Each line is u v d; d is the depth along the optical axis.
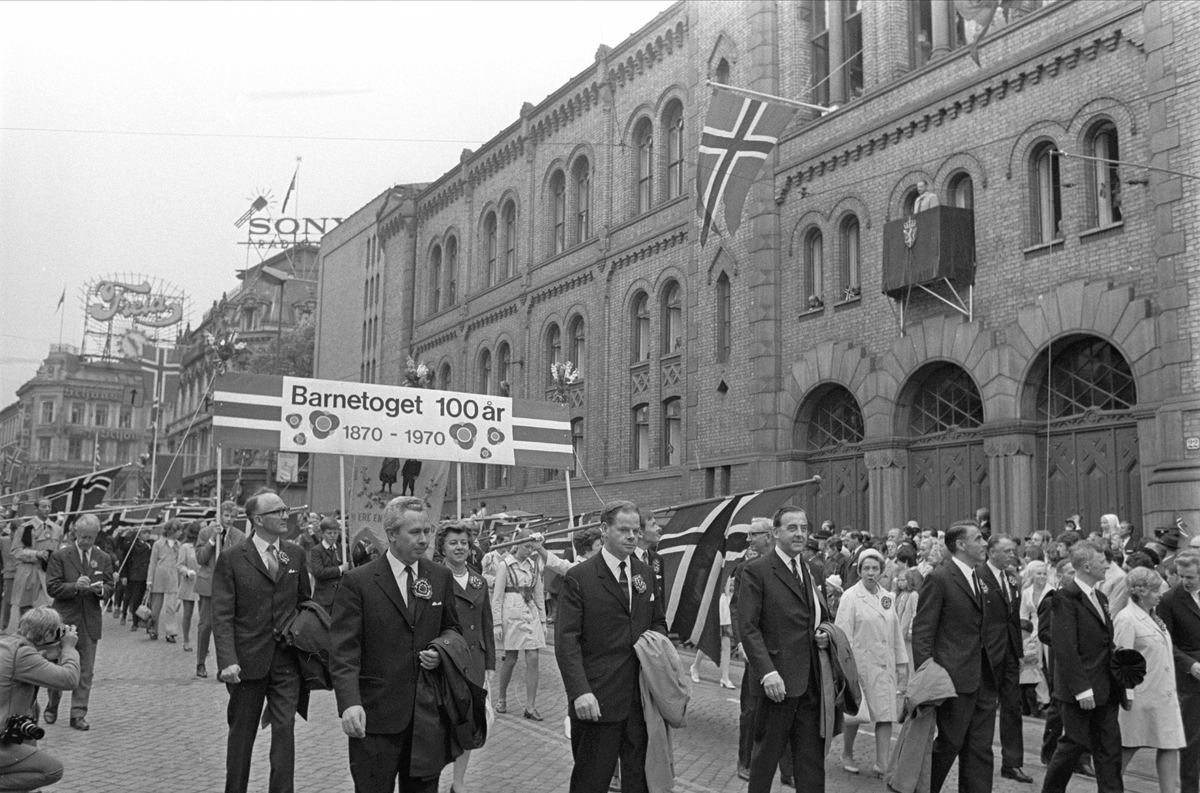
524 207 37.84
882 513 20.66
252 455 67.12
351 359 54.41
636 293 30.64
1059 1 17.73
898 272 19.86
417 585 5.91
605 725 6.25
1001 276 18.59
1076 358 17.62
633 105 31.50
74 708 10.38
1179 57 15.72
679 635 10.93
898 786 7.45
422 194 47.16
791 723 6.83
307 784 8.33
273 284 86.38
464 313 41.94
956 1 17.33
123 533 22.67
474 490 40.56
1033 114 18.17
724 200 19.83
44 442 81.88
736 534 10.84
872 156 21.64
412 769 5.65
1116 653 7.37
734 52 26.52
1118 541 13.04
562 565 11.85
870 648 9.25
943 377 20.12
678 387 28.11
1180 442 15.20
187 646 17.08
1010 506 17.97
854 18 23.66
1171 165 15.73
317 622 7.45
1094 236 17.00
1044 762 9.39
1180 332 15.38
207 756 9.23
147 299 89.69
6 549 18.42
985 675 7.58
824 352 22.56
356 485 19.48
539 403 17.23
